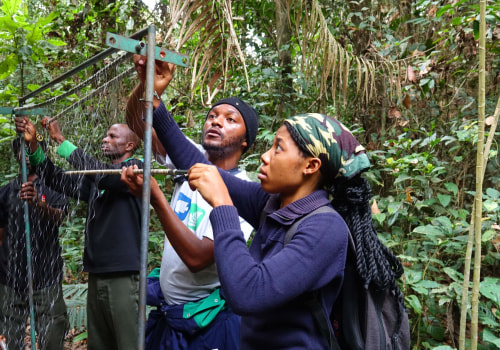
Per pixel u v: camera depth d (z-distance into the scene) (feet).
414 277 6.75
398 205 7.78
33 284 5.90
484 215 7.30
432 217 7.75
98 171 4.43
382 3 11.41
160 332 5.01
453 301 6.93
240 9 11.60
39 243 5.92
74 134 5.12
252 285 2.87
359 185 3.37
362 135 10.86
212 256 4.50
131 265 5.80
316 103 10.70
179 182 5.36
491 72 9.44
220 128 5.10
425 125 10.13
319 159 3.26
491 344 6.74
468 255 4.56
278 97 10.49
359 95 10.62
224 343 4.55
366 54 10.18
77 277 8.56
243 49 11.86
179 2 5.29
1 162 10.25
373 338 3.13
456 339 7.37
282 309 3.15
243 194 4.18
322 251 2.95
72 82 10.21
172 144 4.61
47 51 10.78
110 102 4.64
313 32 8.23
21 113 5.53
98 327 6.08
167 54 3.17
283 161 3.30
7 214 6.78
